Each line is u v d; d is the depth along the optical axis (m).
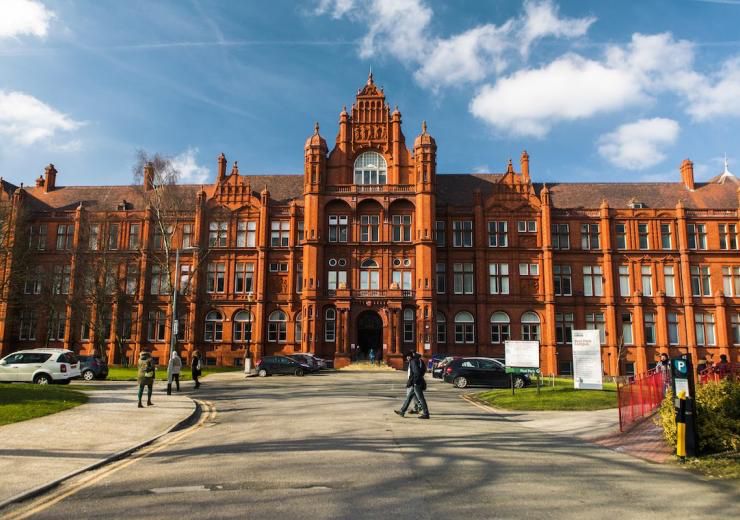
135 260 59.88
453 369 34.38
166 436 16.86
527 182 60.69
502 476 11.32
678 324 57.38
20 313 60.41
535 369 27.05
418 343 54.38
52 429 16.75
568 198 63.16
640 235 59.59
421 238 56.12
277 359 43.66
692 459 12.99
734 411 14.22
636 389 19.41
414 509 8.98
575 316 57.94
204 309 59.12
